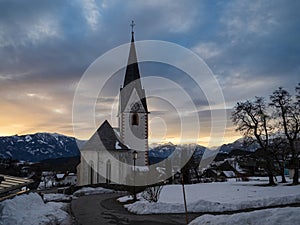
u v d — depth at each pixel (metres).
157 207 18.89
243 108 38.12
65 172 72.38
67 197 32.75
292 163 40.69
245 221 10.66
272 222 9.98
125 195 31.73
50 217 15.46
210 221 11.78
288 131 37.09
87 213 19.52
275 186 33.50
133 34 49.66
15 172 52.94
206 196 25.00
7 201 14.91
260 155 39.72
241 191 28.23
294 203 19.25
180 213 17.69
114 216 17.97
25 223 13.02
